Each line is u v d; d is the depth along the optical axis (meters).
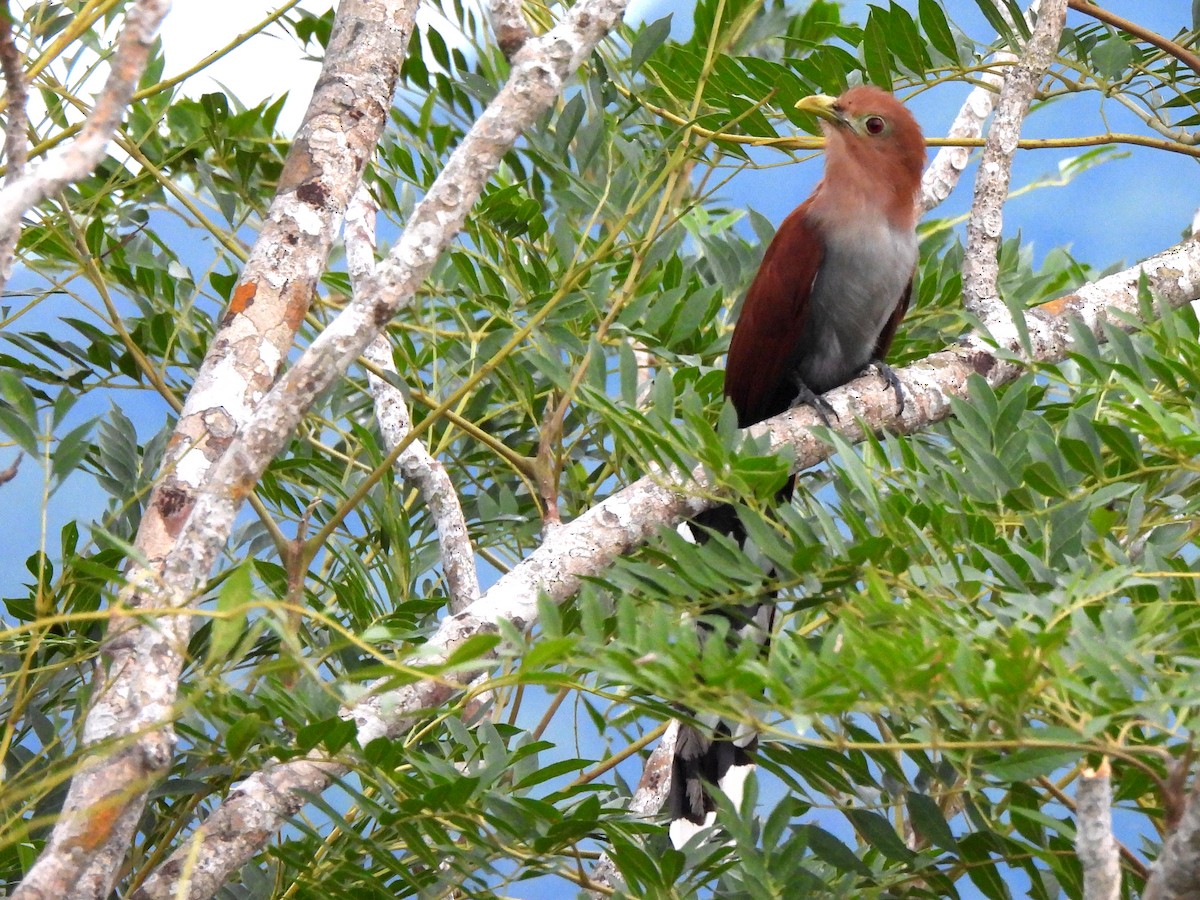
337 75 6.16
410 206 9.19
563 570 6.13
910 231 9.64
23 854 5.36
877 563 5.15
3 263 4.03
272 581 6.87
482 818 5.23
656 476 5.69
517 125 5.09
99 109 3.64
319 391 4.69
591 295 8.55
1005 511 5.70
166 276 8.62
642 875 5.21
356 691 3.84
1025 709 4.00
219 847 5.20
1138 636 4.40
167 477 5.29
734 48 9.42
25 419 5.17
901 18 8.17
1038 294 10.23
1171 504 6.29
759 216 10.51
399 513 8.16
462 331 9.37
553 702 7.86
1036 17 8.43
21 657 6.63
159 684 4.37
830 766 5.60
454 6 9.03
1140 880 5.53
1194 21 8.51
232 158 9.16
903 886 5.68
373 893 5.69
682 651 3.99
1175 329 5.78
